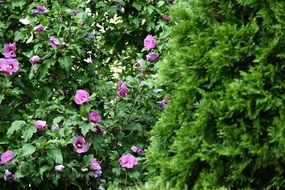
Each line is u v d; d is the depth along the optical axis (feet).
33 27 19.20
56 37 19.12
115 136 19.84
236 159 12.50
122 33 24.18
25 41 20.53
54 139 17.69
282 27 12.17
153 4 23.79
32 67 18.92
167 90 14.62
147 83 19.24
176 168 13.06
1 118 19.20
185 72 13.28
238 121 12.45
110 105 19.92
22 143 18.02
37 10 19.29
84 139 18.06
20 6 20.48
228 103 12.38
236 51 12.57
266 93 12.14
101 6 23.04
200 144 12.97
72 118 17.89
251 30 12.57
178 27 13.66
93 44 20.25
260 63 12.35
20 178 18.11
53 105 18.56
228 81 12.73
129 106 20.03
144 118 20.11
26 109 19.95
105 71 22.41
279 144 11.98
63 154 18.01
